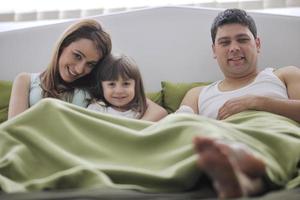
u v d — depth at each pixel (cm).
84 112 108
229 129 94
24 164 93
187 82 183
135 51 187
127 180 84
